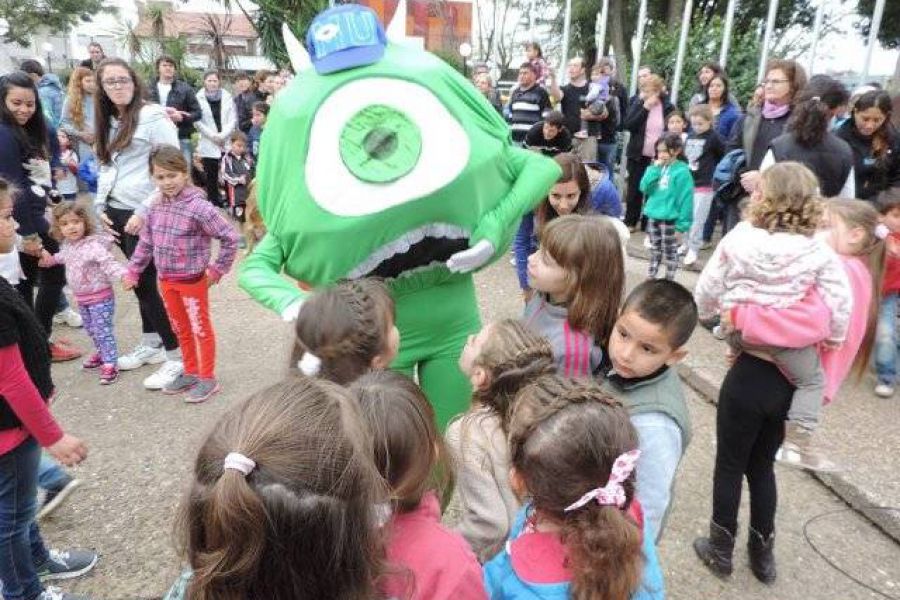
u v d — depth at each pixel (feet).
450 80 7.36
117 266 13.15
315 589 3.17
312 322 5.68
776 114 15.80
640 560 4.07
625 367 5.73
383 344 5.79
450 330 7.82
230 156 25.17
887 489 9.73
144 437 11.47
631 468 4.07
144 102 13.61
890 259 12.19
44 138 13.91
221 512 2.99
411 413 4.44
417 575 4.10
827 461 10.32
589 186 11.06
